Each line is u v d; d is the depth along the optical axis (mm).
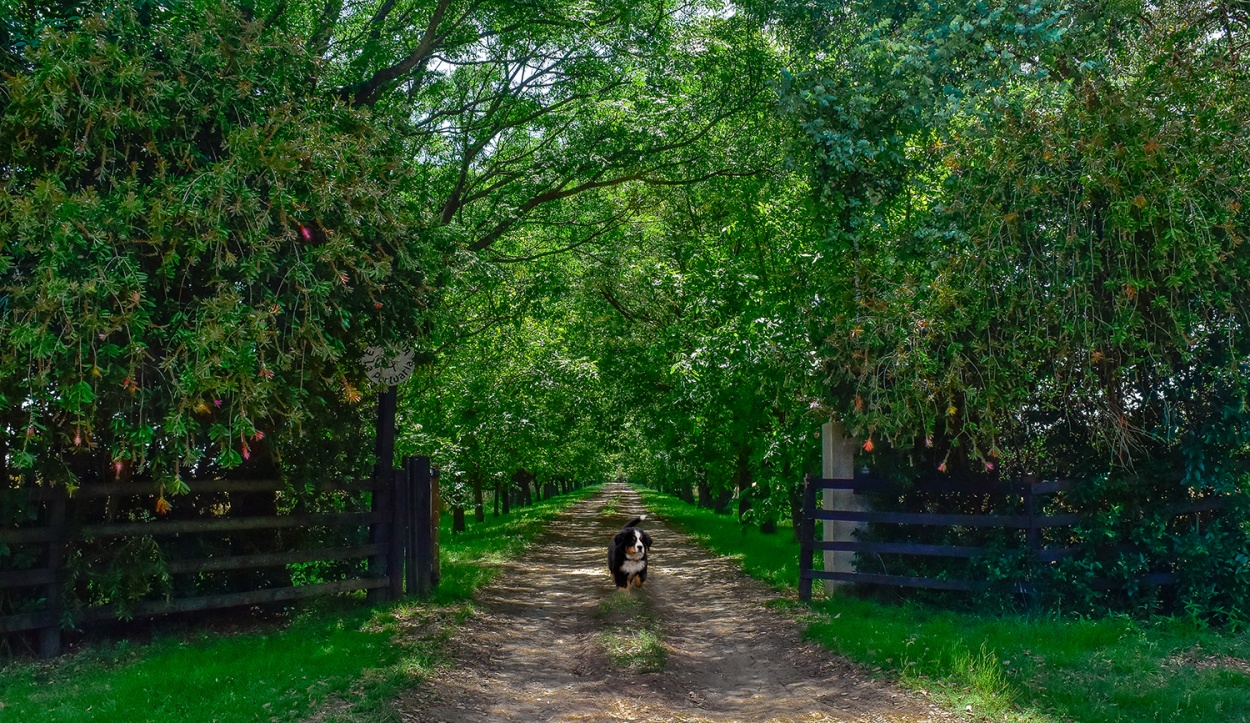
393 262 8289
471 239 14367
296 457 9094
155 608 7977
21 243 5883
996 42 8992
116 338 6316
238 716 5609
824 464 11461
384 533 10336
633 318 21438
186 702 5930
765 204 15570
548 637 9414
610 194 19156
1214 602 8602
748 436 16875
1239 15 8586
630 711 6395
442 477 20656
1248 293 8234
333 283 7152
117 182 6641
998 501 9719
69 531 7480
